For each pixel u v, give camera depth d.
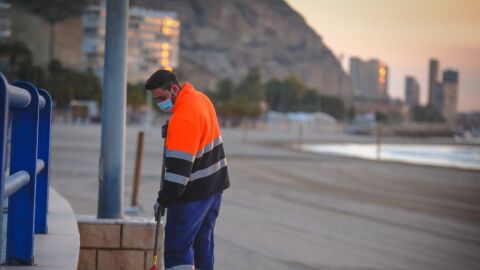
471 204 39.84
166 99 11.87
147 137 133.50
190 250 12.34
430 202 40.00
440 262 21.83
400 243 25.11
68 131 140.75
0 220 7.41
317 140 187.88
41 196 12.42
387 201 39.41
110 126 15.85
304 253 22.08
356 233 26.91
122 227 14.96
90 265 14.90
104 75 15.91
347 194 42.59
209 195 12.12
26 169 9.59
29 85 9.51
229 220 28.88
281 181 50.09
